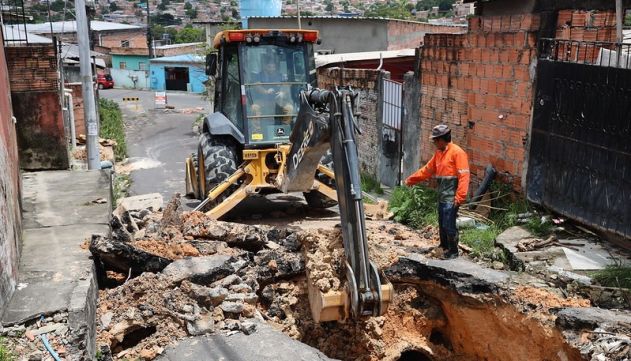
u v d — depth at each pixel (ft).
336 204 33.78
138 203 31.73
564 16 25.34
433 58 33.06
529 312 19.15
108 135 65.72
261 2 80.07
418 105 35.09
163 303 20.20
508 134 27.68
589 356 16.58
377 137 41.45
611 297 19.12
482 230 25.67
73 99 63.10
